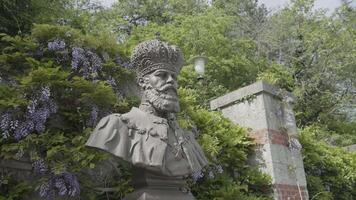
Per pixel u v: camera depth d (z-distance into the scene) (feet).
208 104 26.86
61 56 15.23
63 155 12.98
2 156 12.61
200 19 45.78
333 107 52.21
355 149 32.48
